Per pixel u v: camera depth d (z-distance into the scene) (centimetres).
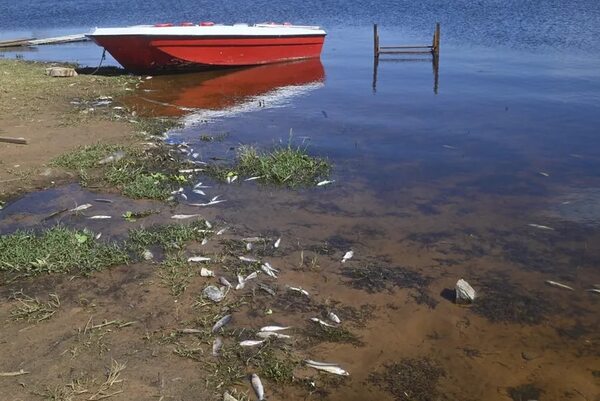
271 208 832
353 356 512
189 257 680
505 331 552
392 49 2205
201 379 477
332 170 984
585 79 1677
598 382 481
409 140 1157
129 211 815
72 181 929
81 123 1255
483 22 2955
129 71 1866
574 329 555
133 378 477
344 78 1809
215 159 1037
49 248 680
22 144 1098
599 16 2930
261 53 1966
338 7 3862
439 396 465
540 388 474
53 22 3600
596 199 855
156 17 3569
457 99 1495
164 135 1190
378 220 792
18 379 475
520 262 680
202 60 1838
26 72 1836
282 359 505
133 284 622
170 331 541
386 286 627
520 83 1659
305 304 590
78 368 489
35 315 564
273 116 1359
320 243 724
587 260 683
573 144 1111
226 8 3953
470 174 966
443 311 582
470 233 753
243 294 605
